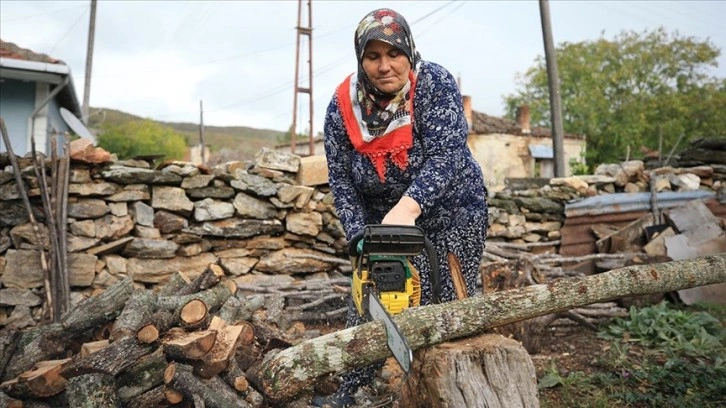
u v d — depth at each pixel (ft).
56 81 32.73
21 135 34.78
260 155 20.97
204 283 12.22
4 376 10.37
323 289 18.92
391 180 8.49
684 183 25.99
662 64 125.18
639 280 8.67
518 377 7.09
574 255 24.67
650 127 118.73
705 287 20.61
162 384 9.38
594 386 12.70
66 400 9.61
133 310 10.78
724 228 22.62
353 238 7.04
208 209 19.67
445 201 8.79
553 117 43.32
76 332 11.05
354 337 7.06
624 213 25.18
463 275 9.30
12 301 17.31
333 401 9.41
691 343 15.64
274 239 20.71
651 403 11.78
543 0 43.39
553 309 7.98
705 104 121.90
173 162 19.49
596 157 122.31
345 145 8.63
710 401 11.64
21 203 17.80
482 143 84.99
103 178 18.63
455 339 7.55
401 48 7.59
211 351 9.46
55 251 17.46
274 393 7.36
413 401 8.02
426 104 8.13
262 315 14.53
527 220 24.95
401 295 7.22
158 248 18.88
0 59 29.86
